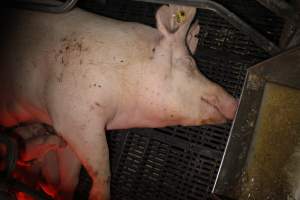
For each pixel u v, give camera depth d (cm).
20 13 196
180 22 175
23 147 201
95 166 179
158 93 176
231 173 148
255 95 150
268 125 146
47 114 196
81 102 174
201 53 221
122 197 227
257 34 158
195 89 178
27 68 188
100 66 174
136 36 180
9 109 210
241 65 212
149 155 226
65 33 183
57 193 214
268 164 144
